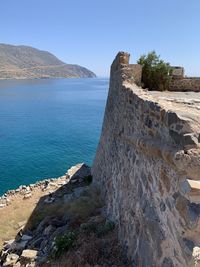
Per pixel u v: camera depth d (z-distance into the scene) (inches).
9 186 1122.7
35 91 6638.8
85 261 316.2
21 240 512.1
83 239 370.0
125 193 377.7
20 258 419.2
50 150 1659.7
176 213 204.1
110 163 566.3
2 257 475.5
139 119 333.4
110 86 721.6
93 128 2331.4
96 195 614.2
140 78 711.1
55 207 633.6
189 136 199.9
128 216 335.6
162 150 227.1
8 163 1411.2
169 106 269.9
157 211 245.1
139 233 284.4
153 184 264.4
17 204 765.9
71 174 968.3
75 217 510.9
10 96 5216.5
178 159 198.2
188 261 180.9
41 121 2677.2
